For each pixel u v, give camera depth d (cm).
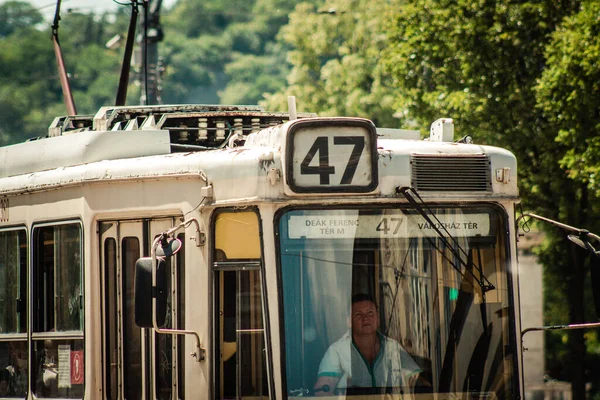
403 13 7050
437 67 6950
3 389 2953
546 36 6219
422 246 2358
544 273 7900
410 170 2359
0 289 3000
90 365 2575
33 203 2833
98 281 2588
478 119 6681
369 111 11156
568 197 6650
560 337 9112
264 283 2277
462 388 2344
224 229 2342
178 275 2438
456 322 2358
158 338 2472
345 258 2312
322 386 2278
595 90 5609
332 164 2309
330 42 12062
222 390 2322
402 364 2320
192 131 3008
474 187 2398
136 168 2514
